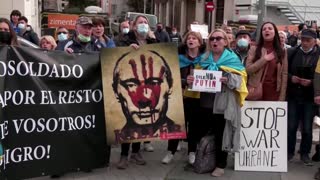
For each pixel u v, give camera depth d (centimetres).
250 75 644
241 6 3161
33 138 536
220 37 596
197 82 588
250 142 643
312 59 651
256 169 644
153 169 635
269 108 643
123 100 582
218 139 617
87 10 2892
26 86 527
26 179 554
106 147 593
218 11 3588
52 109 546
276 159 645
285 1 3109
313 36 645
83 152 574
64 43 640
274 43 642
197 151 624
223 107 591
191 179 600
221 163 618
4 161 517
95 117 580
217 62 595
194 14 4450
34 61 532
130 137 586
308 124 671
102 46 675
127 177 598
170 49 596
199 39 629
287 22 3119
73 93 561
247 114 642
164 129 596
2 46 511
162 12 5950
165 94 596
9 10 1791
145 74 589
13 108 521
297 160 707
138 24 638
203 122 632
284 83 647
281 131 645
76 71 561
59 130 554
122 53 581
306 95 661
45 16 2300
